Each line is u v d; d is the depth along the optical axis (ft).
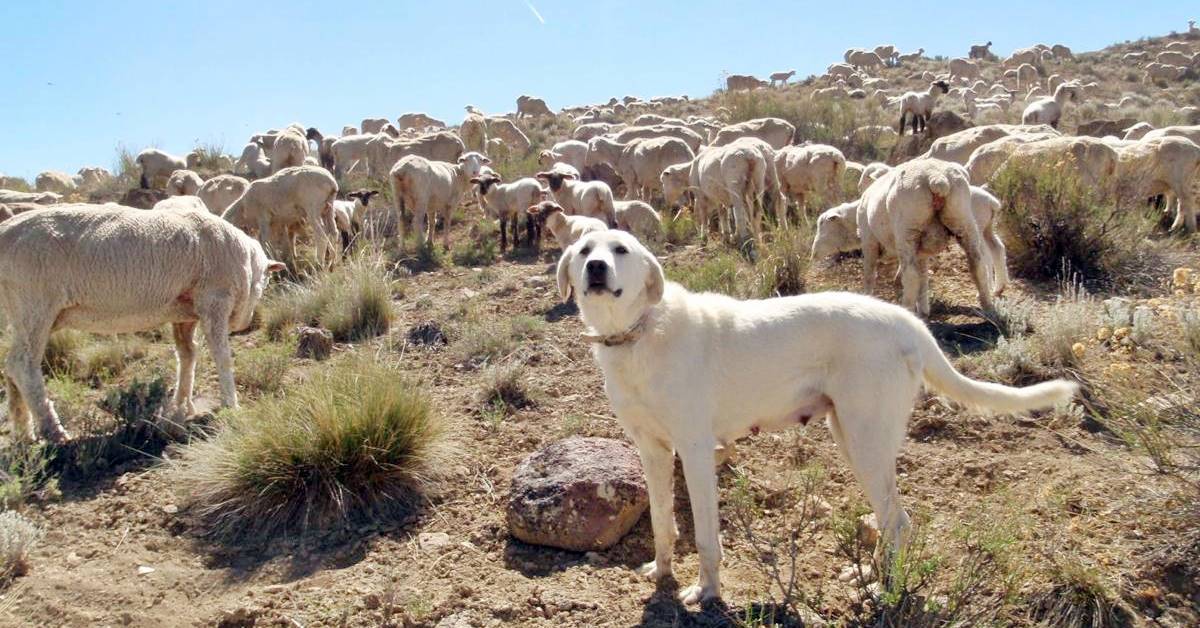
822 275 33.81
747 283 31.83
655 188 60.13
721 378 14.03
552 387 24.32
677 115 137.80
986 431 19.56
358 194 54.90
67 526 18.11
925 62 190.80
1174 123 81.05
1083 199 30.40
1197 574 14.02
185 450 19.95
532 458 17.78
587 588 15.06
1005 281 28.76
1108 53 185.78
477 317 31.81
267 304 35.12
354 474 18.48
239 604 15.01
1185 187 36.91
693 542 16.70
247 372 26.61
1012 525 14.52
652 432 14.64
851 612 13.92
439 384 25.71
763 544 16.31
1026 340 23.68
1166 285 28.40
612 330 13.91
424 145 72.08
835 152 44.80
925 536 13.76
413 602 14.69
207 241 23.34
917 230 26.94
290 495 18.12
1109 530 15.38
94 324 22.62
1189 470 15.25
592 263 13.50
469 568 16.03
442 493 18.76
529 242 45.96
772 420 14.65
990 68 175.11
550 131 120.37
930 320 27.45
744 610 13.97
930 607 12.59
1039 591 13.83
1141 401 16.98
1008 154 37.86
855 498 17.53
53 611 14.99
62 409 23.18
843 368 14.16
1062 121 93.04
